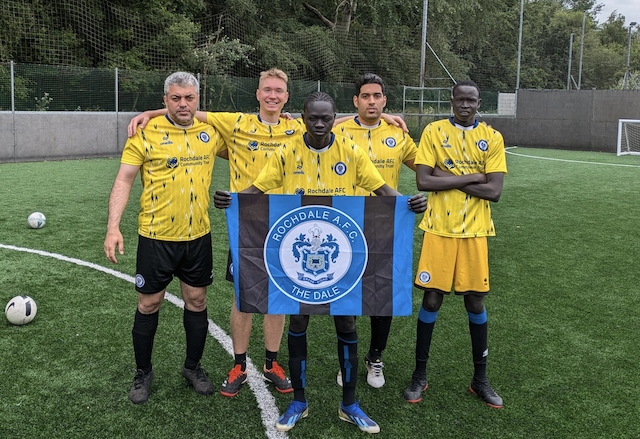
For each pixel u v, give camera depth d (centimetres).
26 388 299
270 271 252
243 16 2345
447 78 2778
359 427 267
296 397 270
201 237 286
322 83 1931
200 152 279
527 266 554
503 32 4044
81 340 362
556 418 280
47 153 1365
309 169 256
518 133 2077
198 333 297
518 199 937
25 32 1747
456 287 290
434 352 356
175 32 1981
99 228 667
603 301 456
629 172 1318
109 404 286
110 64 1917
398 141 314
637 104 1830
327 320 408
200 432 263
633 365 341
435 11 2609
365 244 251
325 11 2723
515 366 338
